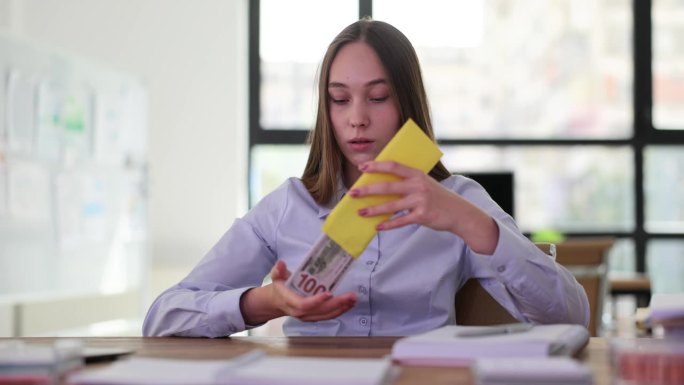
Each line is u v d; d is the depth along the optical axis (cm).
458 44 563
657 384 80
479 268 153
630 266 566
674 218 568
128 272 455
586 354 110
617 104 567
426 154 118
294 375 80
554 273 134
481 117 564
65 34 525
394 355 97
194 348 119
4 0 511
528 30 564
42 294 385
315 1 557
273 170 561
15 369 83
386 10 558
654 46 566
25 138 375
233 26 533
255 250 163
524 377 77
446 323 152
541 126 566
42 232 385
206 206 531
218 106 533
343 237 116
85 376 81
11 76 365
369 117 149
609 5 565
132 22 529
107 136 437
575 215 566
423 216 117
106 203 435
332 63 152
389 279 151
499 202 383
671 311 107
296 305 117
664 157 568
